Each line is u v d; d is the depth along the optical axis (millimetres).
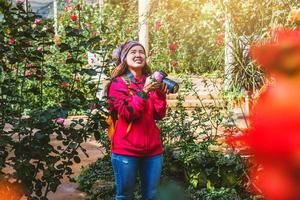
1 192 3492
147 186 3445
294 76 327
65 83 4074
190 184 4816
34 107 3957
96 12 11656
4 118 3701
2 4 3689
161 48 11367
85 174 5484
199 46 11141
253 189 455
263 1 6641
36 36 3795
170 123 5512
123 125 3328
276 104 324
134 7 12516
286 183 314
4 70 3777
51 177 3699
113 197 4918
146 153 3352
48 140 3607
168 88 3178
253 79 3494
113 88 3338
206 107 6285
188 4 11203
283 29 360
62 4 12523
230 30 6723
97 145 7129
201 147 4895
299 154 312
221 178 4777
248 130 343
